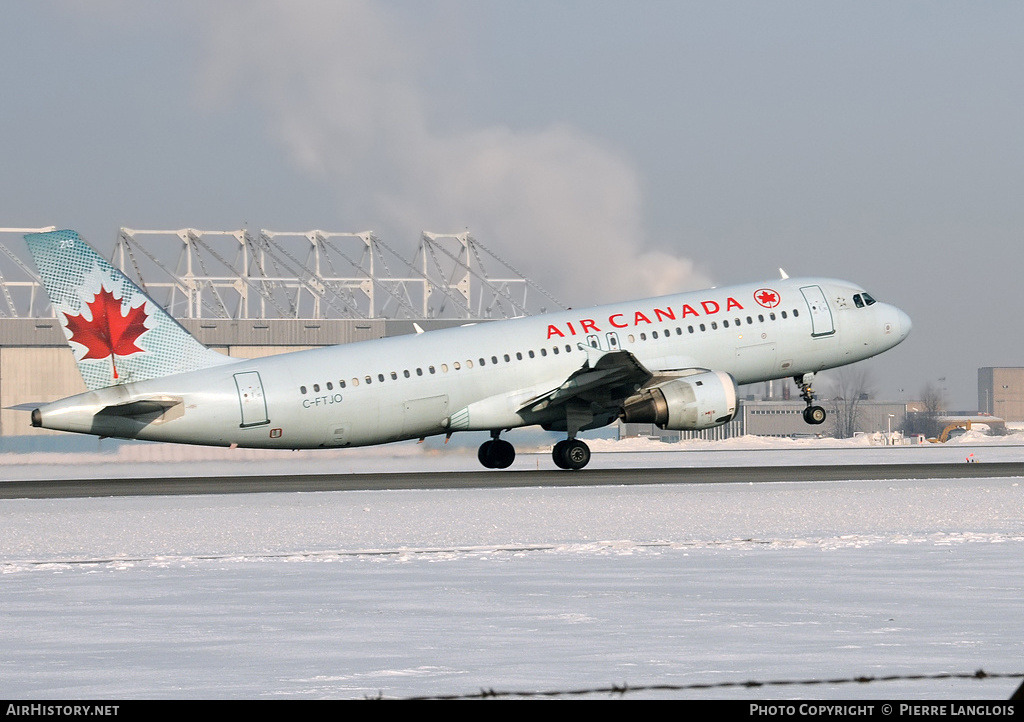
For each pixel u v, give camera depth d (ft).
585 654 122.21
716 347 412.16
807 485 327.47
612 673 112.88
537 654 122.52
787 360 422.82
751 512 265.54
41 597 163.94
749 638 130.21
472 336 392.27
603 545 213.66
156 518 259.19
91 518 259.80
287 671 115.14
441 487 329.93
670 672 113.09
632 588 167.12
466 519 255.50
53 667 118.11
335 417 371.15
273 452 629.51
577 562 194.70
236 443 367.86
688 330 409.69
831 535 232.32
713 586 168.35
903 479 351.25
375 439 381.81
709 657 119.96
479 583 172.76
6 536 235.20
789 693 103.60
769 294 424.87
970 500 286.46
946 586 167.12
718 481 345.10
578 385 380.58
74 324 356.38
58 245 354.74
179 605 156.15
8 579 182.09
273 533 237.45
